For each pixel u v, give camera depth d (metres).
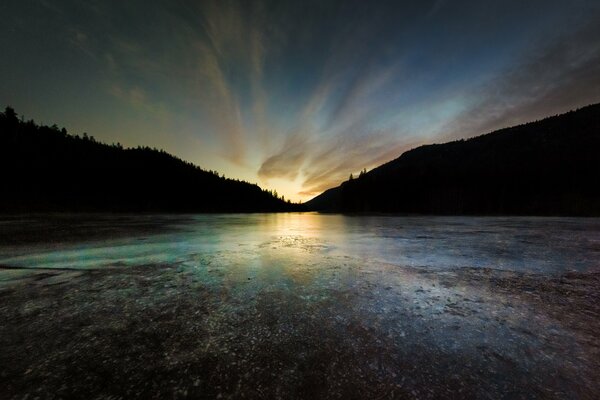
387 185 105.94
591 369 3.59
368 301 6.22
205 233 22.75
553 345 4.23
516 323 5.04
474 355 3.96
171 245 15.16
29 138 93.50
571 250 13.34
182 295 6.61
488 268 9.57
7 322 5.02
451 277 8.36
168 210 98.12
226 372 3.53
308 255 12.21
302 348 4.14
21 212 60.38
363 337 4.50
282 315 5.41
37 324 4.94
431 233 22.75
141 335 4.53
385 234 22.20
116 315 5.38
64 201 74.00
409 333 4.65
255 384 3.30
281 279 8.12
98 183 93.00
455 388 3.23
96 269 9.31
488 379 3.40
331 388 3.23
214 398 3.05
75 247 14.15
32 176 76.88
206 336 4.52
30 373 3.48
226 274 8.70
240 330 4.74
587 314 5.47
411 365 3.71
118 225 30.09
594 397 3.07
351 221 46.31
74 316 5.32
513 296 6.57
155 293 6.75
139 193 101.00
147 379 3.37
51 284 7.50
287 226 33.88
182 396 3.08
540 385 3.28
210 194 134.50
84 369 3.57
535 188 79.25
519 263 10.38
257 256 11.91
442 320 5.18
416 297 6.51
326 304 6.04
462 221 41.66
